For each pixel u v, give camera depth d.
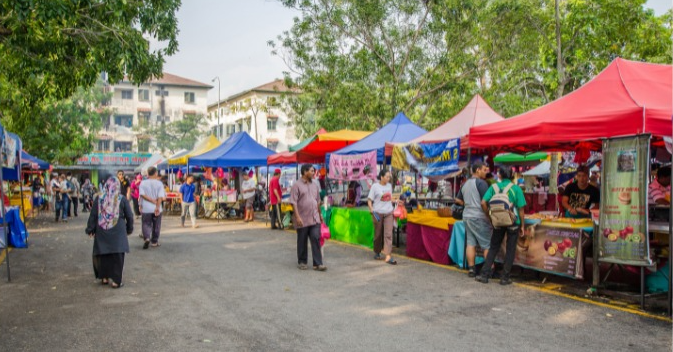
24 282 8.39
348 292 7.65
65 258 10.92
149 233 12.35
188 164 21.95
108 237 7.82
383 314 6.43
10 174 15.89
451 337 5.52
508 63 22.36
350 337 5.52
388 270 9.41
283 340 5.41
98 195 7.96
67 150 33.47
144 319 6.20
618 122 7.14
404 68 22.47
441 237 10.05
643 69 8.32
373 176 12.99
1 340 5.40
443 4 21.38
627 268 7.94
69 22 9.62
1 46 11.62
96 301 7.09
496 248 8.23
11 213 12.35
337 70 22.39
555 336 5.54
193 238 14.48
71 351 5.07
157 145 60.31
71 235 15.43
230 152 21.22
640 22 17.06
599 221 7.09
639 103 7.19
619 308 6.66
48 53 10.66
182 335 5.57
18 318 6.25
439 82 22.38
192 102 68.31
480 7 21.36
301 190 9.45
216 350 5.11
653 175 10.77
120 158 54.38
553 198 15.88
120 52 9.74
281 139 63.81
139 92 65.25
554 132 7.86
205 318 6.24
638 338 5.46
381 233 10.42
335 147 16.59
